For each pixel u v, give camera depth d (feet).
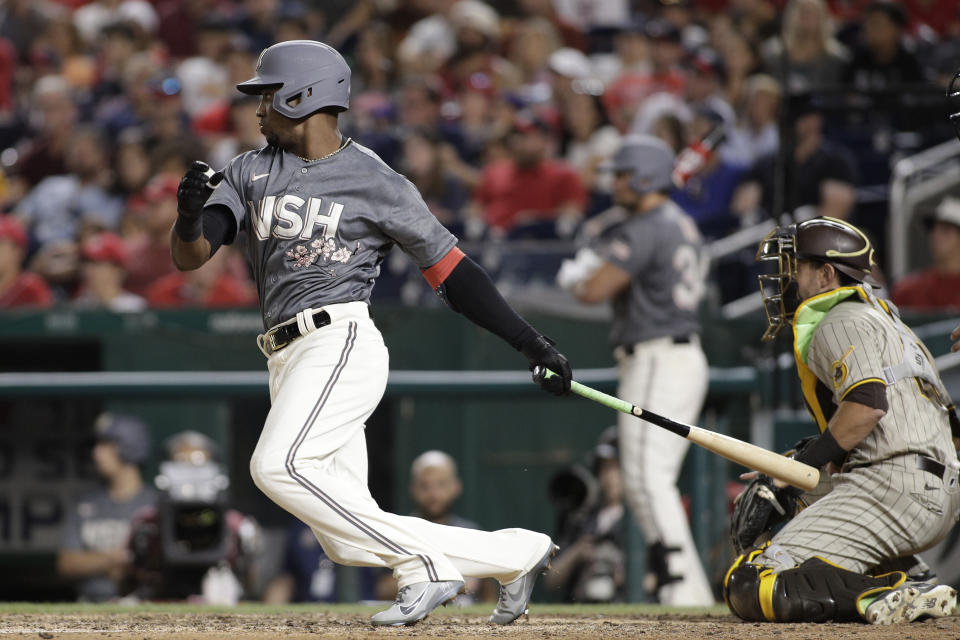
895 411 49.85
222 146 139.23
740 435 84.58
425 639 41.45
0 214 145.69
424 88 138.10
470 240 119.24
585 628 46.96
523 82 149.79
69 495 102.22
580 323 103.09
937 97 85.76
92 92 160.86
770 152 117.91
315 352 43.98
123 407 100.73
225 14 169.48
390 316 103.50
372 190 44.47
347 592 82.74
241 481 99.71
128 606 63.26
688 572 75.10
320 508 42.83
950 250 106.32
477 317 45.29
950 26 140.15
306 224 44.19
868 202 123.13
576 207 126.11
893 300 108.58
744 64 133.69
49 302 122.21
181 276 117.60
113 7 185.78
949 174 116.06
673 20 156.97
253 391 86.02
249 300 116.78
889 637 43.24
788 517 53.88
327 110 44.86
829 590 48.83
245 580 79.71
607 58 159.33
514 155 126.82
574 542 85.92
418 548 43.91
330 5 177.27
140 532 73.92
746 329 98.89
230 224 44.91
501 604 46.42
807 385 52.11
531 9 159.63
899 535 50.06
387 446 99.14
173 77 148.25
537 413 98.63
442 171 127.13
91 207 137.08
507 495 98.27
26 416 102.47
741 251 110.93
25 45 178.09
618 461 85.25
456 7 160.66
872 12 121.19
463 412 98.48
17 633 43.88
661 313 76.38
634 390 76.43
